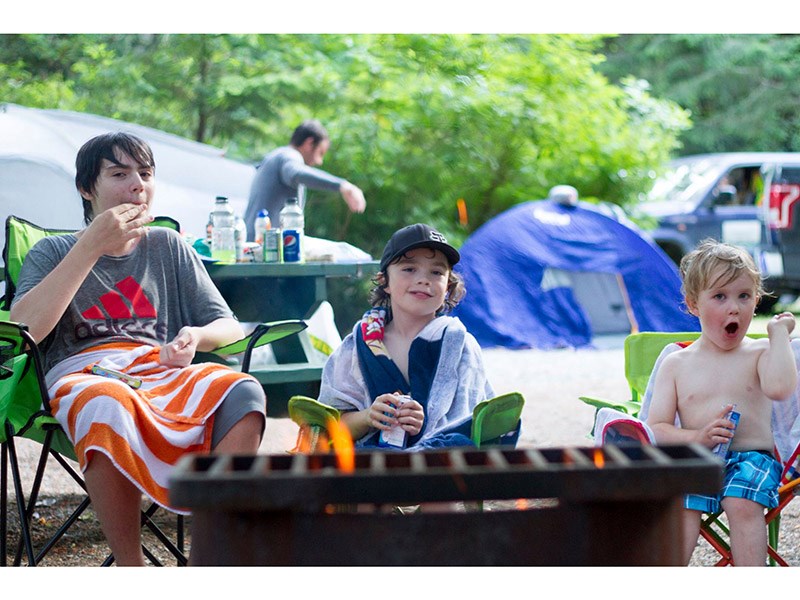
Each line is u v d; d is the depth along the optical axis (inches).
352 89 451.8
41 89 473.7
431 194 435.2
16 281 122.4
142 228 113.7
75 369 110.3
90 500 104.2
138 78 472.4
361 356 115.6
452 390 112.3
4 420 102.2
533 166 447.8
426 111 434.3
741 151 781.3
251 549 60.6
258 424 102.8
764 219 444.8
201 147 284.7
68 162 248.8
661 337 131.9
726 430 103.6
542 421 214.4
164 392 105.4
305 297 179.8
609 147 447.2
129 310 116.3
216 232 169.5
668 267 368.8
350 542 61.3
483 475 59.1
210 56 475.5
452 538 61.7
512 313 362.0
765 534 98.0
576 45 475.8
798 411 108.7
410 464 65.6
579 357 331.0
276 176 242.2
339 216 423.5
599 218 375.6
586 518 61.5
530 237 367.6
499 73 458.9
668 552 62.0
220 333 116.6
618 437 93.7
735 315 109.0
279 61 466.6
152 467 97.7
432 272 116.4
